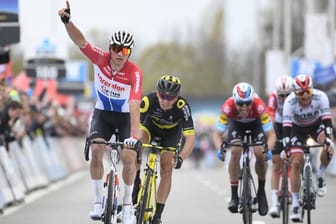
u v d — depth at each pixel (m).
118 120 16.91
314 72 45.91
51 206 25.92
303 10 117.12
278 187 21.34
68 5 16.05
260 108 19.45
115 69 16.42
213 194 30.33
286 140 19.69
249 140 20.05
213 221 21.41
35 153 34.03
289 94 21.09
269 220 21.52
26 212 24.03
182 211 24.00
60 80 59.34
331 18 53.81
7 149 26.58
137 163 17.12
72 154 50.22
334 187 33.28
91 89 90.25
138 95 16.28
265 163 19.50
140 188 17.89
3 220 21.91
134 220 16.95
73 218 22.33
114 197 16.52
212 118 102.50
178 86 17.03
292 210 19.88
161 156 17.67
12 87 29.86
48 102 43.62
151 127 18.05
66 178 43.59
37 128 36.06
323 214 22.84
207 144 82.81
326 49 50.34
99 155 16.52
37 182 33.38
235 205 19.64
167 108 17.33
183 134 17.78
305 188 19.34
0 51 26.39
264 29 135.25
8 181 26.02
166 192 17.58
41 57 49.22
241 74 162.88
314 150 35.41
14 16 26.55
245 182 18.83
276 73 65.38
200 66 170.88
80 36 16.25
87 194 30.88
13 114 26.25
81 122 75.44
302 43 116.69
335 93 38.88
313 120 20.31
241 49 163.50
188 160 93.38
